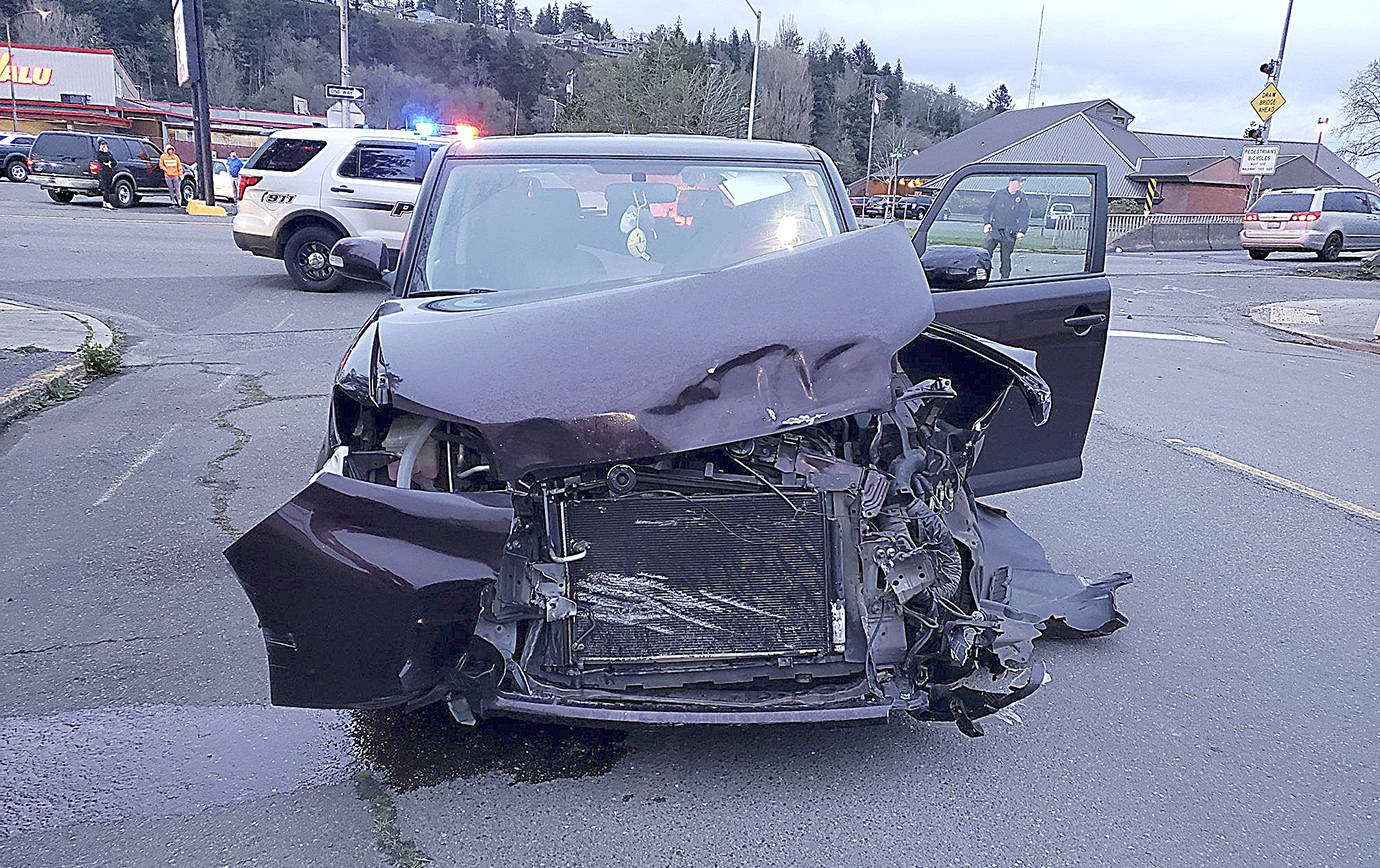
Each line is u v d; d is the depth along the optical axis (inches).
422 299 145.3
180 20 954.1
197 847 104.0
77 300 457.7
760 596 114.5
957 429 134.4
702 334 112.8
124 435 259.9
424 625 101.3
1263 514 224.1
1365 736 132.6
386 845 105.0
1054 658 153.8
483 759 120.3
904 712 116.3
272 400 301.7
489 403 105.7
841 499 116.6
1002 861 105.3
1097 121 2561.5
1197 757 126.3
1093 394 177.9
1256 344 485.7
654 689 113.1
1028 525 214.2
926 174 2810.0
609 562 112.6
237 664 143.9
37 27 4190.5
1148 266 930.1
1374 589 183.2
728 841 107.0
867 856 105.4
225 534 193.5
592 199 163.3
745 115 3009.4
